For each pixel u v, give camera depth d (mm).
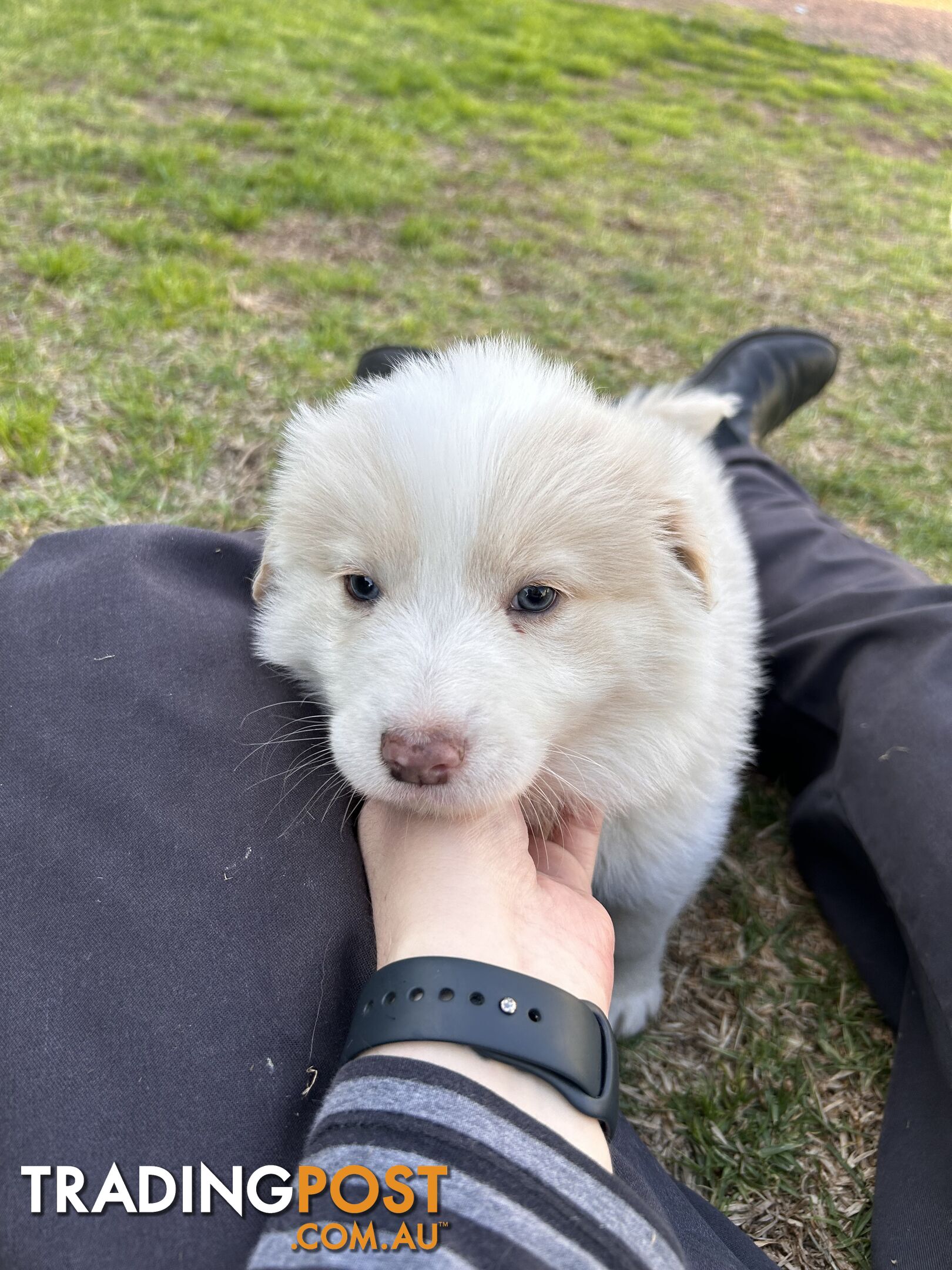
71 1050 224
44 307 681
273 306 744
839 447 726
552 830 333
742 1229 325
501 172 1105
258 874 264
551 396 324
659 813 338
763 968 423
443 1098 204
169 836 261
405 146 1109
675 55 1774
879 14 2410
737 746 371
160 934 244
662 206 1107
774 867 462
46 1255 200
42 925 240
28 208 802
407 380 335
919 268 1040
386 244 885
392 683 280
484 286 851
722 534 400
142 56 1188
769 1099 378
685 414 508
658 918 369
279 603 340
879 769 353
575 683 300
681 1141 368
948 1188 299
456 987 227
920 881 323
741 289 938
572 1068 221
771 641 457
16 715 283
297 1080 237
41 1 1296
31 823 257
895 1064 349
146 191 857
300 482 329
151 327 682
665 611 317
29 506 530
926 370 844
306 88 1208
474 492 287
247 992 242
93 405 606
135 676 297
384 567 298
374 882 282
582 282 890
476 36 1623
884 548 621
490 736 276
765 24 2137
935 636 371
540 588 295
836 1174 359
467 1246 180
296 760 308
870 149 1432
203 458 585
